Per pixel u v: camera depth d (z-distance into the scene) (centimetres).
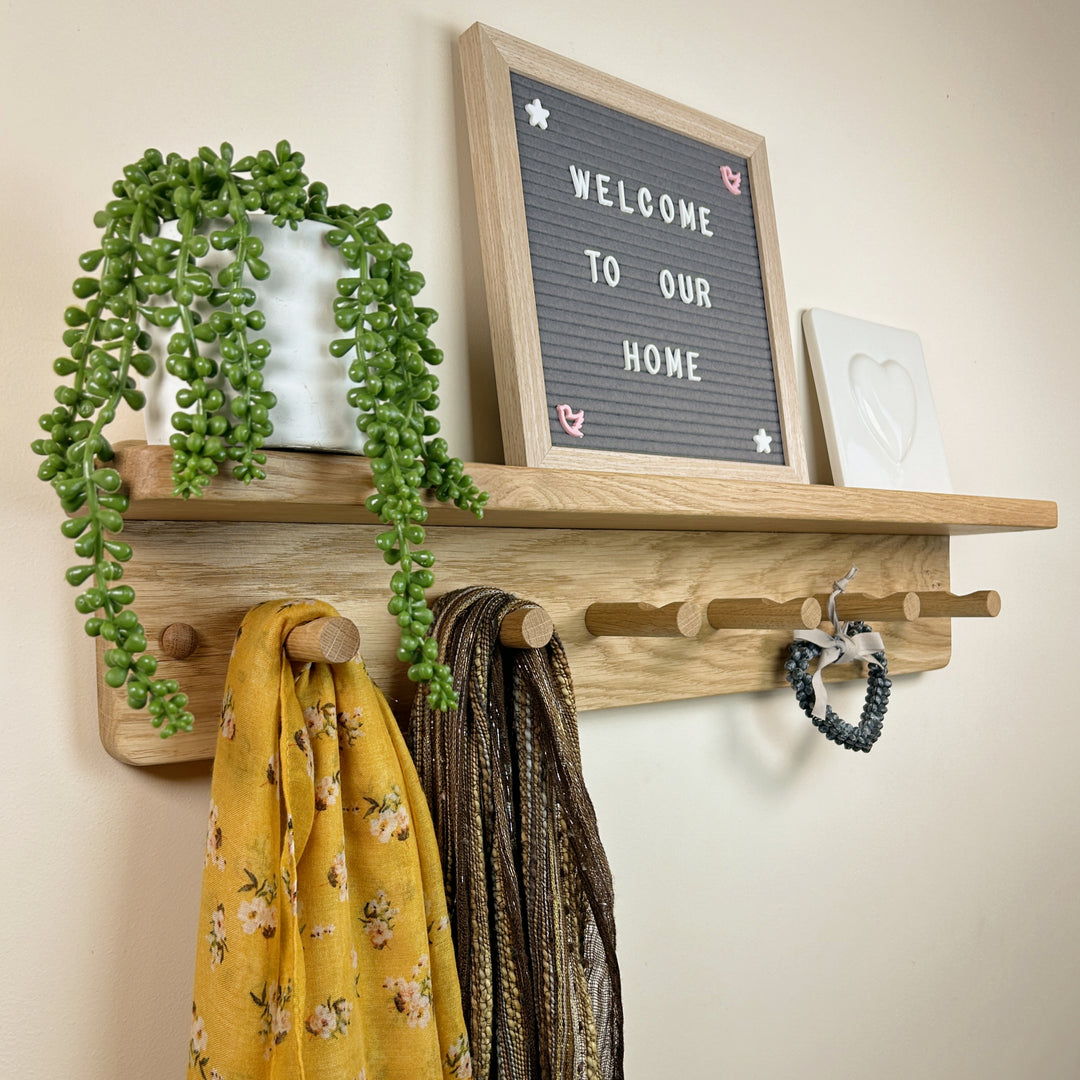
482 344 85
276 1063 54
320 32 77
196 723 65
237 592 67
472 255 85
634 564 91
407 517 55
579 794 69
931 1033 127
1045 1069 143
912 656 122
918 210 133
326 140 77
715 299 97
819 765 114
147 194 52
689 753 100
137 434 67
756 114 113
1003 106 150
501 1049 66
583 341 83
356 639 57
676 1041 97
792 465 101
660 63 103
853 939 117
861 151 126
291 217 53
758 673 103
